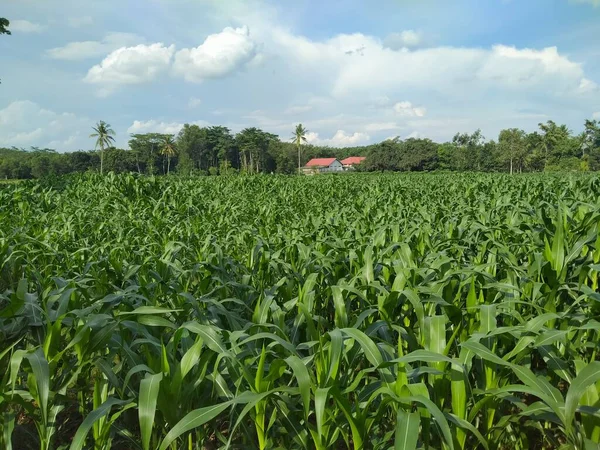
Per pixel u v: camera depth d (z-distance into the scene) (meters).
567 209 5.39
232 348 2.29
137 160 114.00
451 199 12.55
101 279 3.88
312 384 2.13
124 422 2.84
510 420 2.30
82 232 7.60
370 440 2.43
